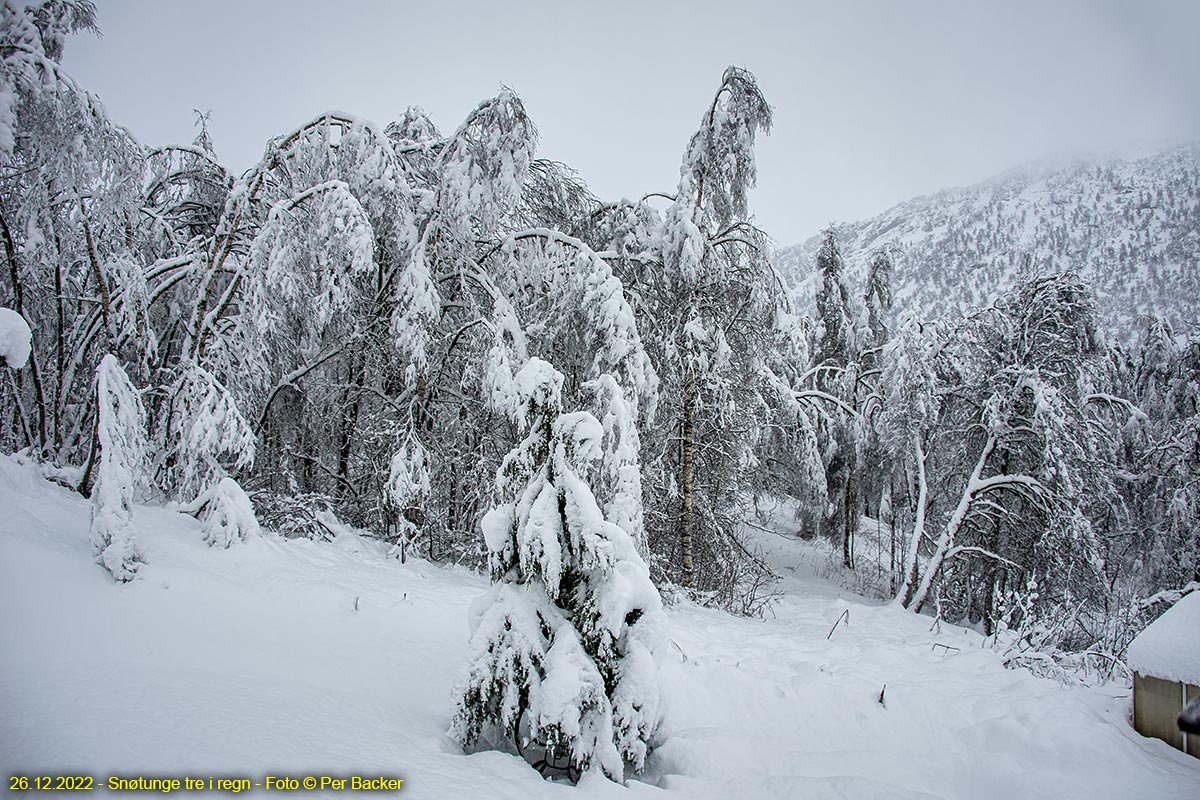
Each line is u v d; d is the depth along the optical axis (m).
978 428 17.70
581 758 4.75
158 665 5.56
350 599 7.72
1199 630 6.01
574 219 14.46
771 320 14.72
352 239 10.07
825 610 14.67
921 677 7.65
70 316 11.51
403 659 6.78
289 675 5.95
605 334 11.34
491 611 5.20
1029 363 16.91
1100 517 16.52
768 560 23.67
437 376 12.85
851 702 6.55
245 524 8.52
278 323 11.09
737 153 13.95
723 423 14.04
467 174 11.70
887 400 18.52
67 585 6.19
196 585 6.98
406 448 11.50
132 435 7.54
